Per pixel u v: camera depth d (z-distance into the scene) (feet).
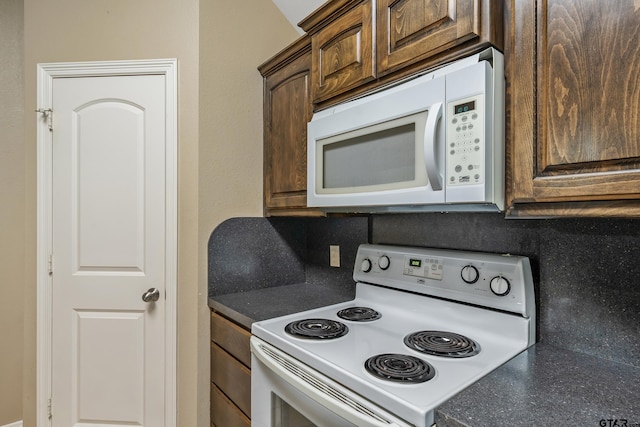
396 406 2.54
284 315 4.64
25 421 5.68
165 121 5.62
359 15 4.05
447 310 4.15
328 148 4.44
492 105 2.88
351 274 5.76
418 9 3.42
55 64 5.65
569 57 2.53
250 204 6.11
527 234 3.72
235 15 5.95
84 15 5.68
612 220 3.16
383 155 3.70
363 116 3.86
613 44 2.32
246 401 4.52
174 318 5.58
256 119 6.16
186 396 5.60
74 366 5.70
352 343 3.65
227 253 5.86
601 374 2.93
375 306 4.97
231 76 5.90
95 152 5.66
